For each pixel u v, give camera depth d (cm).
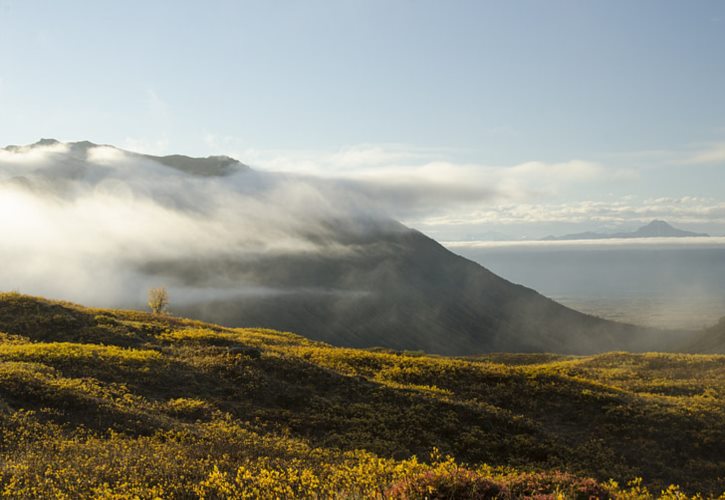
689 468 2506
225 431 2155
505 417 2912
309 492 1259
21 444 1644
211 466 1555
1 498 1186
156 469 1443
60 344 3238
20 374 2331
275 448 1959
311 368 3338
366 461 1906
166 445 1769
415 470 1584
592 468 2434
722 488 2303
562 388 3412
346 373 3478
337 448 2211
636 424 2920
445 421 2745
